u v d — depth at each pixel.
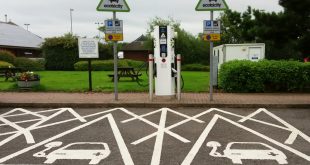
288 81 11.95
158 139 6.39
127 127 7.38
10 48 37.84
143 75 20.62
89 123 7.80
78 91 12.49
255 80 11.88
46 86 13.68
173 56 10.27
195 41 41.59
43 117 8.55
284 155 5.40
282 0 18.77
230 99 10.41
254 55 18.31
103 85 14.09
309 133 6.82
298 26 18.91
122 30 10.00
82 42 12.20
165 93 10.23
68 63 33.47
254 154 5.45
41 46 34.78
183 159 5.24
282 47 21.16
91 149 5.78
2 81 17.61
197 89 12.48
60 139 6.45
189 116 8.48
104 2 9.77
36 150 5.76
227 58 18.53
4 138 6.57
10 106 9.99
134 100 10.25
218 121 7.91
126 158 5.30
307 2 17.78
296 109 9.41
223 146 5.91
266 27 19.50
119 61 31.50
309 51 19.09
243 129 7.14
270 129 7.14
